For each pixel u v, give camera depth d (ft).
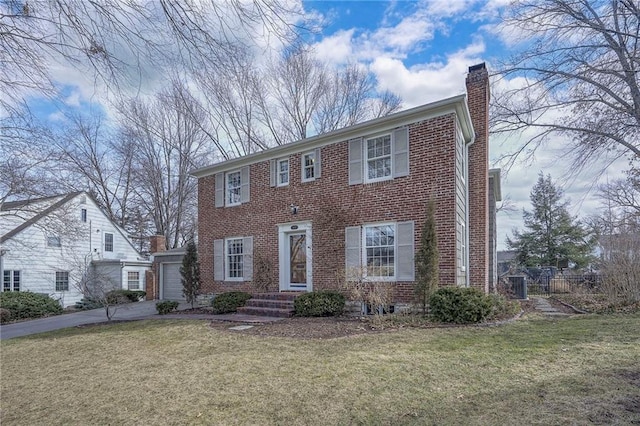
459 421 11.86
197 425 12.75
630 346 19.66
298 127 81.87
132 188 98.32
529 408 12.48
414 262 33.30
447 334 24.43
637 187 43.47
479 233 39.58
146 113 67.67
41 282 66.03
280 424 12.50
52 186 50.37
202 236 53.93
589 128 34.12
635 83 30.48
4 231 61.82
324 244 39.83
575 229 102.22
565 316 31.60
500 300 32.19
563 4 30.27
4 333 36.91
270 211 45.70
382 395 14.40
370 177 37.63
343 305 35.06
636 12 27.81
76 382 18.33
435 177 33.22
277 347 22.67
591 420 11.37
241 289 48.03
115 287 50.52
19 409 15.30
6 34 11.64
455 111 32.76
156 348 24.54
